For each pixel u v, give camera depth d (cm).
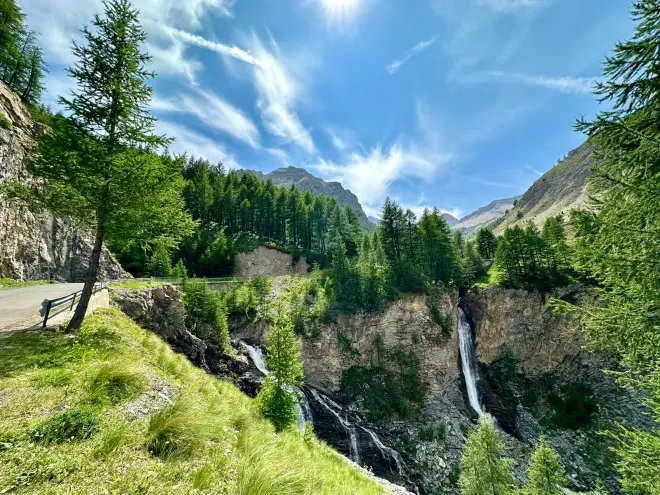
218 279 6091
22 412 584
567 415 4003
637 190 654
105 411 664
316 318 4734
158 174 1245
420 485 3198
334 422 3803
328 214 9906
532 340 4800
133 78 1255
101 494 428
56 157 1093
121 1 1254
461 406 4372
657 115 652
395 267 5534
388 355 4572
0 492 390
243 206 8719
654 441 789
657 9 596
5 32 3048
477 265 6869
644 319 698
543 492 2028
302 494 594
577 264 898
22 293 1936
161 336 2709
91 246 3341
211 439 713
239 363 3975
